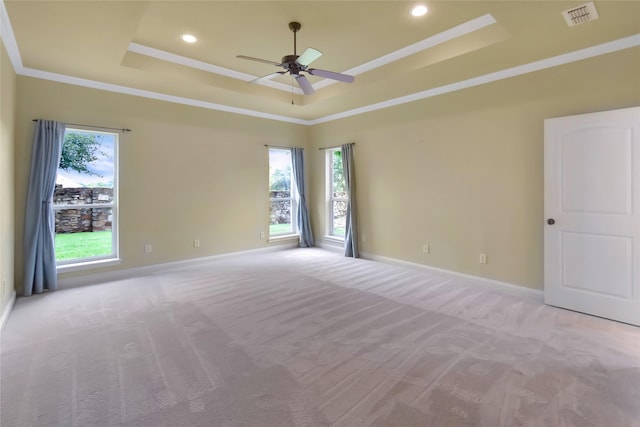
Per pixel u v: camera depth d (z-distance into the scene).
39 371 2.22
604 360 2.34
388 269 4.97
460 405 1.87
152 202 4.85
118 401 1.91
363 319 3.11
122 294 3.83
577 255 3.25
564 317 3.13
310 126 6.80
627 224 2.96
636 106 3.00
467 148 4.26
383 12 3.03
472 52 3.33
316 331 2.85
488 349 2.51
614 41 3.08
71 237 4.29
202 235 5.39
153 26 3.30
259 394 1.98
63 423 1.73
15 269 3.75
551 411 1.81
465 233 4.33
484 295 3.79
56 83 4.02
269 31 3.39
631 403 1.87
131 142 4.62
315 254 6.09
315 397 1.95
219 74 4.53
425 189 4.77
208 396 1.96
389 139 5.24
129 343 2.62
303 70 3.23
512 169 3.85
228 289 4.02
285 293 3.87
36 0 2.47
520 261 3.82
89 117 4.26
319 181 6.68
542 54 3.39
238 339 2.70
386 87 4.45
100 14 2.68
